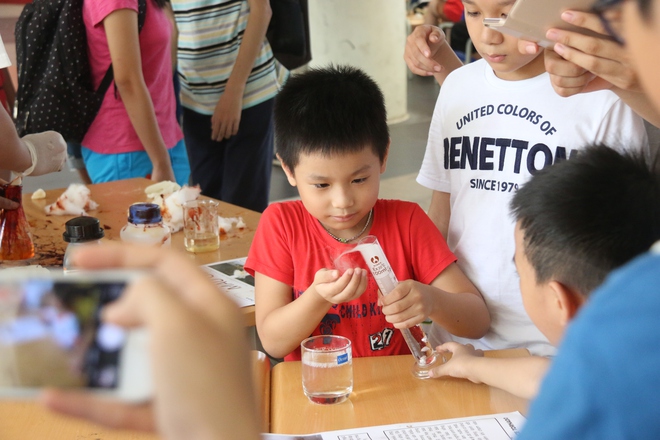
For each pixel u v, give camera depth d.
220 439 0.35
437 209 1.74
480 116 1.56
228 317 0.39
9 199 1.73
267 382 1.15
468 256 1.57
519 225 0.95
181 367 0.35
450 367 1.15
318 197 1.34
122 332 0.37
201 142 3.19
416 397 1.10
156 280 0.38
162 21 2.66
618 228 0.82
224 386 0.36
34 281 0.39
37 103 2.49
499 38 1.34
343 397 1.08
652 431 0.40
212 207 1.89
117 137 2.62
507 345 1.52
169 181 2.42
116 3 2.37
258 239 1.48
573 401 0.43
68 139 2.61
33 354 0.37
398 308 1.21
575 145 1.44
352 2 6.23
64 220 2.11
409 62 1.80
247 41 2.88
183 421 0.35
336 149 1.28
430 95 8.09
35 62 2.54
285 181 5.02
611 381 0.41
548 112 1.47
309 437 0.96
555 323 0.89
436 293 1.29
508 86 1.52
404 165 5.27
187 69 3.04
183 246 1.92
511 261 1.51
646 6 0.41
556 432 0.43
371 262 1.22
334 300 1.20
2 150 1.76
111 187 2.48
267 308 1.41
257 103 3.04
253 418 0.37
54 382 0.36
